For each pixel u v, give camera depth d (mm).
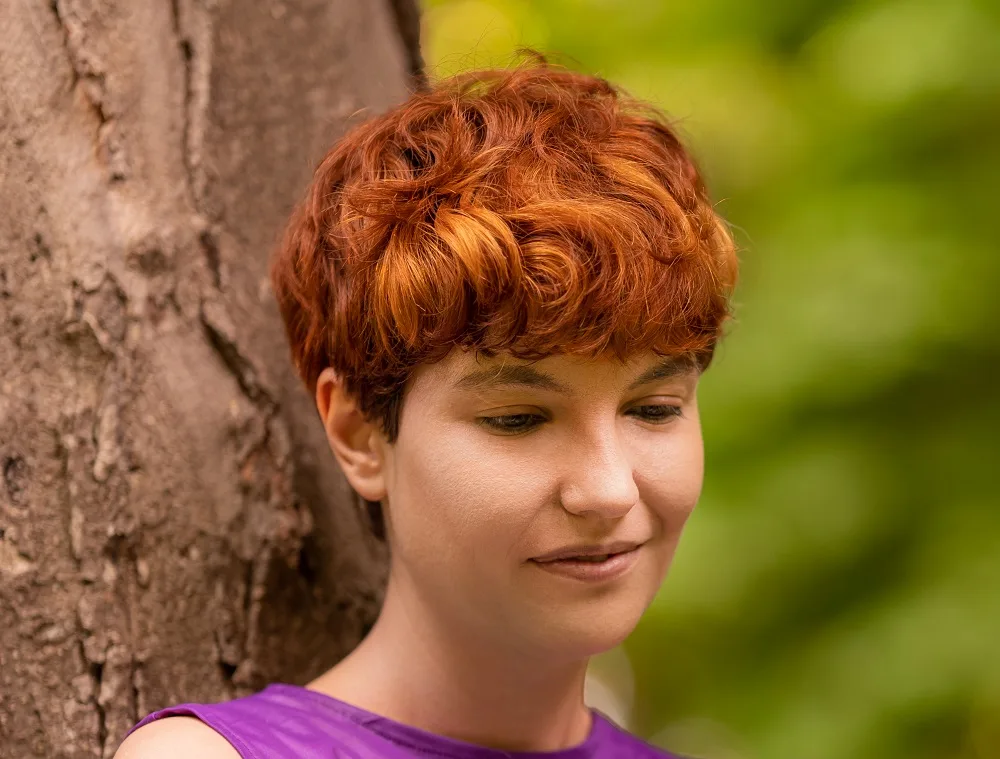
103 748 1878
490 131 1602
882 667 3414
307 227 1735
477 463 1505
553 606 1539
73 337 1898
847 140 3908
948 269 3654
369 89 2379
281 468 2084
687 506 1615
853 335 3635
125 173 1967
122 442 1913
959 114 3758
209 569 1986
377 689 1734
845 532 3627
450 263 1443
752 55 4320
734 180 4297
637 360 1508
